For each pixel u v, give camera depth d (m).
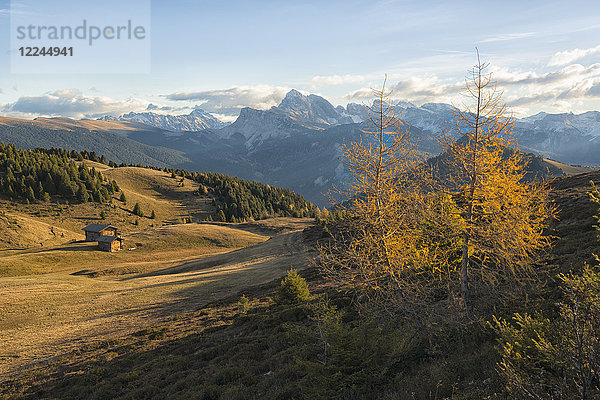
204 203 185.88
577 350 5.39
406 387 8.55
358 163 12.40
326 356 10.34
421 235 12.60
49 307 36.44
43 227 103.19
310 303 22.20
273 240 78.69
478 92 11.81
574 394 5.41
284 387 11.34
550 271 13.78
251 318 23.28
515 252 11.53
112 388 15.69
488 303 12.39
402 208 12.22
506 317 10.73
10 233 91.62
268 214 198.62
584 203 25.77
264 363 14.31
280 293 24.83
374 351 9.90
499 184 11.54
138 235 100.62
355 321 15.13
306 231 77.94
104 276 64.44
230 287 39.59
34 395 16.62
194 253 90.94
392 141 12.15
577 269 12.70
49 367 20.75
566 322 5.91
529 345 6.67
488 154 11.62
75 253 80.00
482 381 7.80
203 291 39.09
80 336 27.11
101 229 91.69
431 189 12.38
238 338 18.62
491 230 11.56
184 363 17.09
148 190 189.88
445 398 7.50
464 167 12.14
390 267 11.73
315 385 9.47
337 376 9.19
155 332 24.88
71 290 44.78
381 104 12.28
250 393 12.01
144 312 32.81
